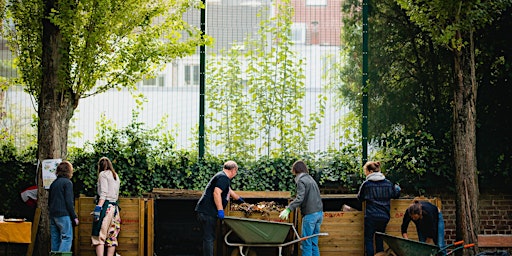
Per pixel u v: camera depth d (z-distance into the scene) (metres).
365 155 14.00
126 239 11.90
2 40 13.77
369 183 11.72
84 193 13.61
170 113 13.98
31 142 13.79
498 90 13.84
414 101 14.06
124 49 12.58
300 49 14.20
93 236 11.23
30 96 13.76
